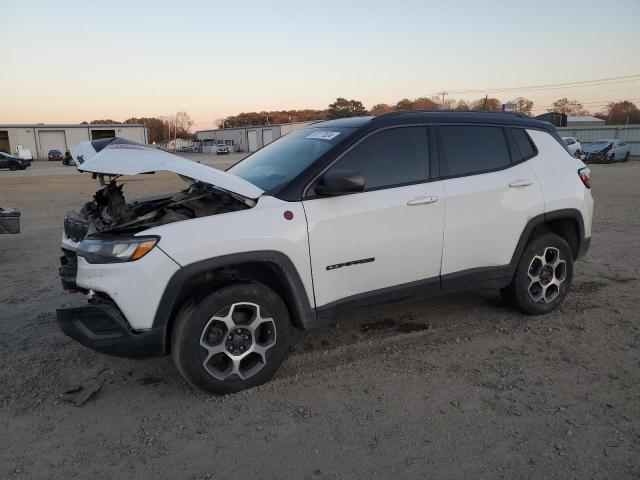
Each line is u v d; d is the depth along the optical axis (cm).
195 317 321
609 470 261
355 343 421
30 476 265
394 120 392
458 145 416
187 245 315
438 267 404
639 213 1073
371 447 284
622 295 527
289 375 368
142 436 299
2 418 320
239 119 13275
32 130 6244
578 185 471
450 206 399
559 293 474
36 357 404
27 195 1694
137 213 390
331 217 355
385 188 378
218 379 334
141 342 315
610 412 312
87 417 321
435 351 402
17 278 634
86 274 320
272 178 375
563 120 4319
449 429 298
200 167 349
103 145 380
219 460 276
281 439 293
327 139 392
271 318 346
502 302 511
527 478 256
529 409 318
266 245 333
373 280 378
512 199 429
